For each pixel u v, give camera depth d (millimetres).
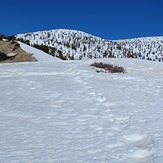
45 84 17203
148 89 16984
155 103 13328
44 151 7438
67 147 7719
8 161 6773
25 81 18109
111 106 12547
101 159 6938
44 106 12234
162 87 17797
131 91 16078
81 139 8336
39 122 9977
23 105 12375
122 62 29969
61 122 9992
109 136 8594
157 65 29781
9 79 18891
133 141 8430
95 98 13977
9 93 14805
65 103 12844
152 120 10305
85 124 9797
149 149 7551
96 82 18484
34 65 26688
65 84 17375
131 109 11953
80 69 23891
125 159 6949
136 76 22250
